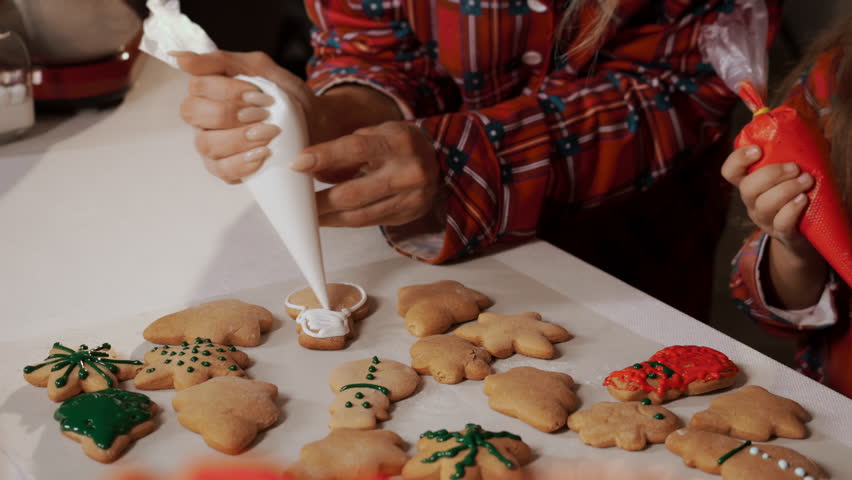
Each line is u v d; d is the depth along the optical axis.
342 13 1.32
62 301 1.07
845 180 1.07
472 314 1.05
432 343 1.00
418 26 1.28
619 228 1.39
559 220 1.28
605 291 1.10
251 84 1.01
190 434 0.92
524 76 1.32
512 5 1.24
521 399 0.94
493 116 1.17
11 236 1.18
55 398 0.95
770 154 0.99
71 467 0.89
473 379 0.98
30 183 1.29
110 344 1.01
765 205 1.00
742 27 1.24
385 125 1.09
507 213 1.16
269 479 0.88
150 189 1.28
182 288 1.10
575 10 1.23
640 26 1.29
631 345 1.02
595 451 0.91
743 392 0.95
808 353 1.19
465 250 1.14
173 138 1.42
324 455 0.89
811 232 0.99
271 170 1.01
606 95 1.24
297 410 0.95
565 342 1.02
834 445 0.91
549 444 0.92
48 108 1.46
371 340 1.03
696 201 1.39
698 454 0.89
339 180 1.14
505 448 0.89
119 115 1.49
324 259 1.15
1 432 0.92
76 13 1.39
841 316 1.15
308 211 1.02
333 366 0.99
